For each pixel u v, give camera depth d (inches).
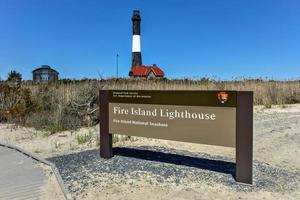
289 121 530.9
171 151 309.4
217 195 199.6
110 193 204.5
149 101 253.1
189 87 746.8
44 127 459.8
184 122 237.1
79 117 474.0
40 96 577.6
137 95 258.7
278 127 476.7
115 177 229.3
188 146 345.4
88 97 479.5
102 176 232.2
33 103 551.2
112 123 272.2
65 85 582.6
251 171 215.0
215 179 225.1
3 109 559.2
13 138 401.7
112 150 284.4
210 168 250.7
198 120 230.8
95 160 270.8
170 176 229.6
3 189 216.8
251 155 213.9
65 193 205.0
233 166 258.2
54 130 429.7
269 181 227.8
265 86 810.2
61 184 219.0
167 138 245.6
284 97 804.0
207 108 226.8
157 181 220.8
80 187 214.8
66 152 317.7
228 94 218.1
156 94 249.6
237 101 215.0
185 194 200.8
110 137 276.4
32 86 648.4
